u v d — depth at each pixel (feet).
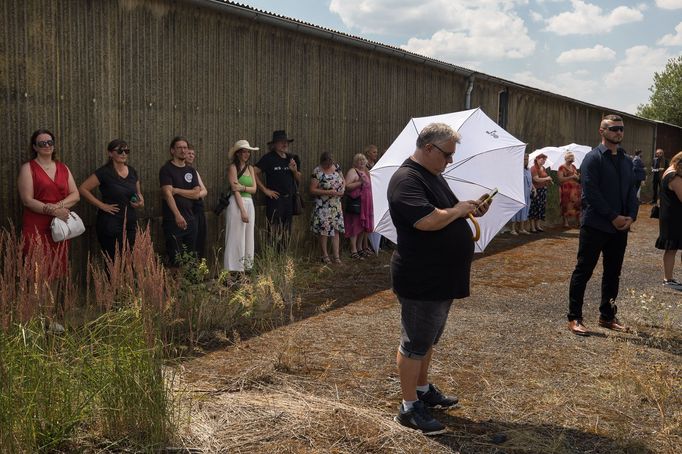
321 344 18.15
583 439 12.59
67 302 13.50
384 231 16.11
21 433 10.84
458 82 42.55
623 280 28.25
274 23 27.43
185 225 22.39
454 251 12.09
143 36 22.56
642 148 91.76
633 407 14.19
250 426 12.54
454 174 14.99
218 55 25.66
